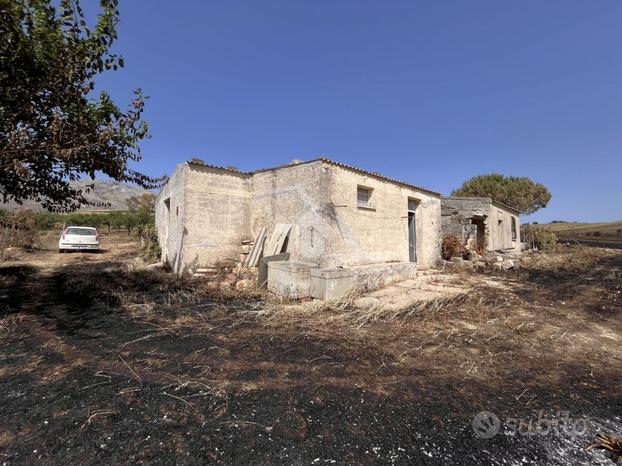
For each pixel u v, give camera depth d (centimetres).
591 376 329
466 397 279
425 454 205
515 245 2000
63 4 391
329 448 208
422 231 1146
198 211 844
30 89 400
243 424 230
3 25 341
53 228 2453
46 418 231
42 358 338
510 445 218
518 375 327
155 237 1363
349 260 812
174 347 374
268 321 481
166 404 254
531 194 2642
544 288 809
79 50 409
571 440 225
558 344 421
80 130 432
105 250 1526
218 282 762
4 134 400
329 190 765
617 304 650
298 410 250
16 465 186
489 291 754
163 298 619
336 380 302
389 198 975
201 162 876
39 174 475
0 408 243
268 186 896
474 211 1467
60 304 564
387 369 330
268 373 313
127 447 203
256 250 869
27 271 886
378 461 198
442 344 405
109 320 475
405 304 608
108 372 307
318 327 463
